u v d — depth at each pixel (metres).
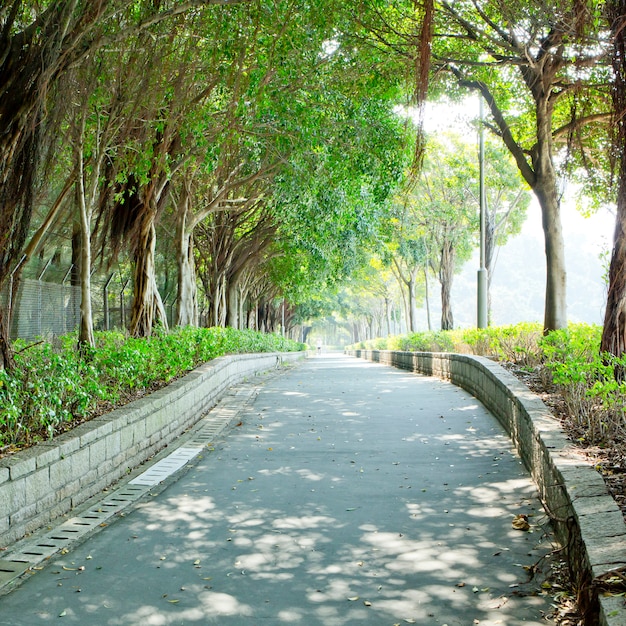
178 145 15.27
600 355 7.44
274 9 10.88
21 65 6.89
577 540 3.92
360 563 4.60
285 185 17.98
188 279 20.94
